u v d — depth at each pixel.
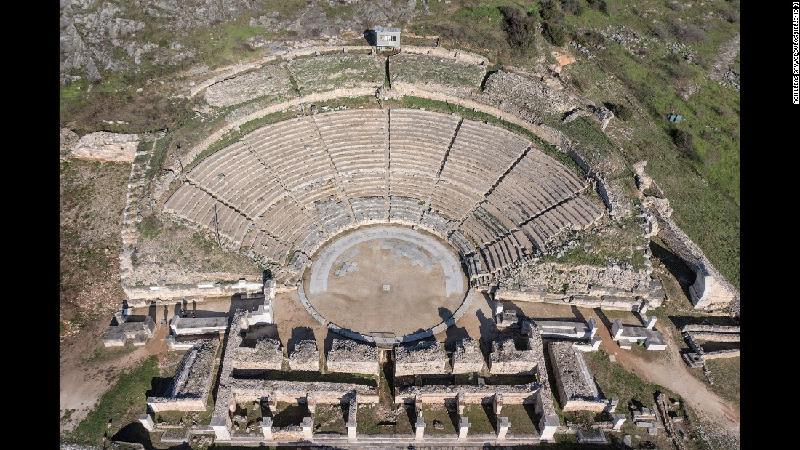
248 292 44.69
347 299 44.78
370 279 46.28
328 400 38.50
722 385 40.78
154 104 53.62
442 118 55.19
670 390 40.28
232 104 53.47
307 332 42.34
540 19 66.38
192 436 36.34
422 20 63.69
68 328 41.59
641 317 44.34
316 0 65.12
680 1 78.19
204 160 49.41
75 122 52.47
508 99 55.41
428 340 42.09
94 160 52.09
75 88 54.97
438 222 49.88
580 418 38.25
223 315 43.19
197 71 56.12
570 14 70.56
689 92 63.06
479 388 37.97
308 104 55.16
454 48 60.41
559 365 40.00
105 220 48.28
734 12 76.25
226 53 57.88
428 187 51.72
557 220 47.41
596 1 72.94
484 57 59.25
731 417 39.03
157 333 41.72
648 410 38.75
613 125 55.25
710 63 68.19
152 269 43.41
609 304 44.91
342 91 56.09
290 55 58.25
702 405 39.56
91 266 45.41
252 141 51.75
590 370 40.97
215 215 46.50
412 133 54.16
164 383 38.88
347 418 37.88
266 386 37.53
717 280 44.38
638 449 36.81
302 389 37.62
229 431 36.34
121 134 51.16
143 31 58.91
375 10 64.12
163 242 44.56
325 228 49.06
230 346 39.38
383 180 52.12
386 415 38.00
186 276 43.66
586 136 52.56
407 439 36.88
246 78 55.44
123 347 40.75
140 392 38.28
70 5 58.47
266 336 41.91
